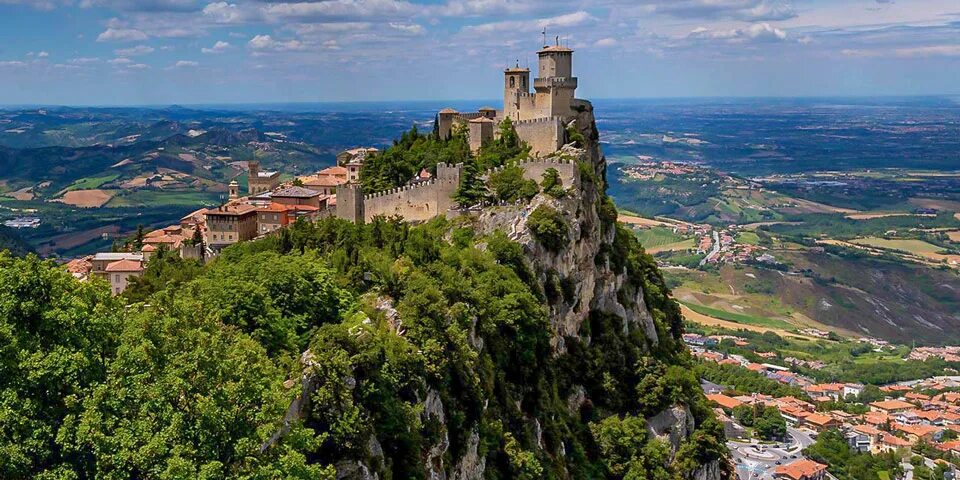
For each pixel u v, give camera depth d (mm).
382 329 102688
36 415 67688
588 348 163750
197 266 147500
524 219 157250
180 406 70625
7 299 72000
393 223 153625
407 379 97812
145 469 64875
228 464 69125
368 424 88438
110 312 79625
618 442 154125
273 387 74188
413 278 121062
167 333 77062
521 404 134250
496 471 116062
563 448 140875
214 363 73125
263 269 106375
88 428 64125
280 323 97625
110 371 71188
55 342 72500
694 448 163625
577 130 194375
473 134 196750
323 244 142000
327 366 87625
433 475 98125
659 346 196875
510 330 135250
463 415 108125
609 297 177875
